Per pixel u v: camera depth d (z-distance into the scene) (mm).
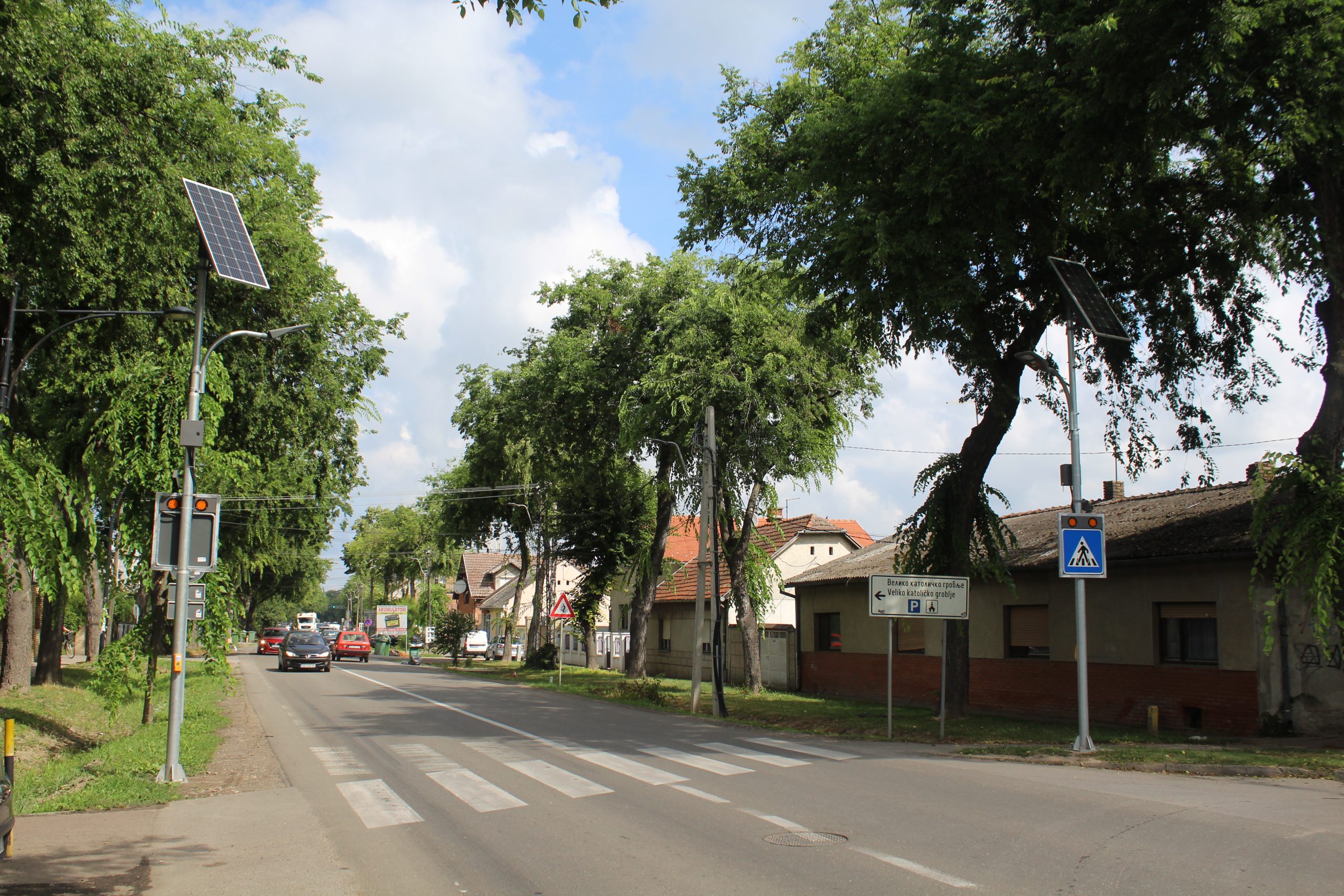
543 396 34531
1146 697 18234
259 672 40469
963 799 9609
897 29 18906
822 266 17359
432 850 7887
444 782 11453
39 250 14883
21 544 14172
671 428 27250
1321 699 14820
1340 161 13852
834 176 16453
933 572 18484
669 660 43500
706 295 27734
